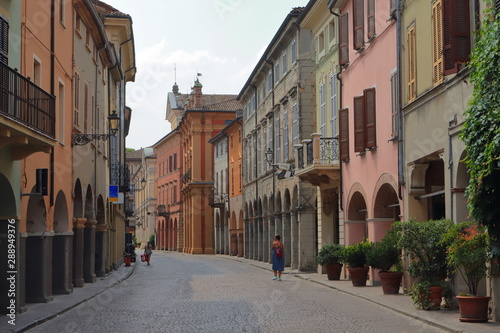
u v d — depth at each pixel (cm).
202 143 7769
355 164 2678
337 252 2748
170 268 4416
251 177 5362
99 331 1412
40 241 2022
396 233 1762
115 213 4219
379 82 2361
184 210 8425
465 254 1397
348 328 1391
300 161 3142
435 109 1816
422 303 1628
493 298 1421
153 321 1556
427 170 2059
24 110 1529
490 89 1302
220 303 1956
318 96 3381
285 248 4097
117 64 3753
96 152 3005
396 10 2130
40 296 2020
